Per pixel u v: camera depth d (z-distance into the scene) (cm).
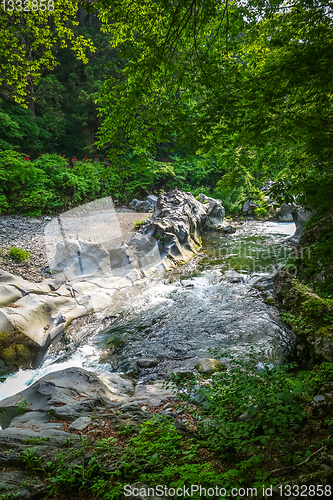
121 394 424
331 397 315
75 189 1478
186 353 573
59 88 1881
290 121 316
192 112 344
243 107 305
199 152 405
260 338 609
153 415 327
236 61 406
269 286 843
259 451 261
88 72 1972
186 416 354
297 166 472
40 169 1417
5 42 571
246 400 295
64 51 2006
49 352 589
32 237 1051
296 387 292
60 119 1880
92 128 2069
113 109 357
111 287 808
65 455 256
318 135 324
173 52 345
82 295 743
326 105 348
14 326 565
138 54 323
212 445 277
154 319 707
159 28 363
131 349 594
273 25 367
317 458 241
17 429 305
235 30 367
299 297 512
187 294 839
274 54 400
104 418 334
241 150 482
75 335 641
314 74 271
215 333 640
